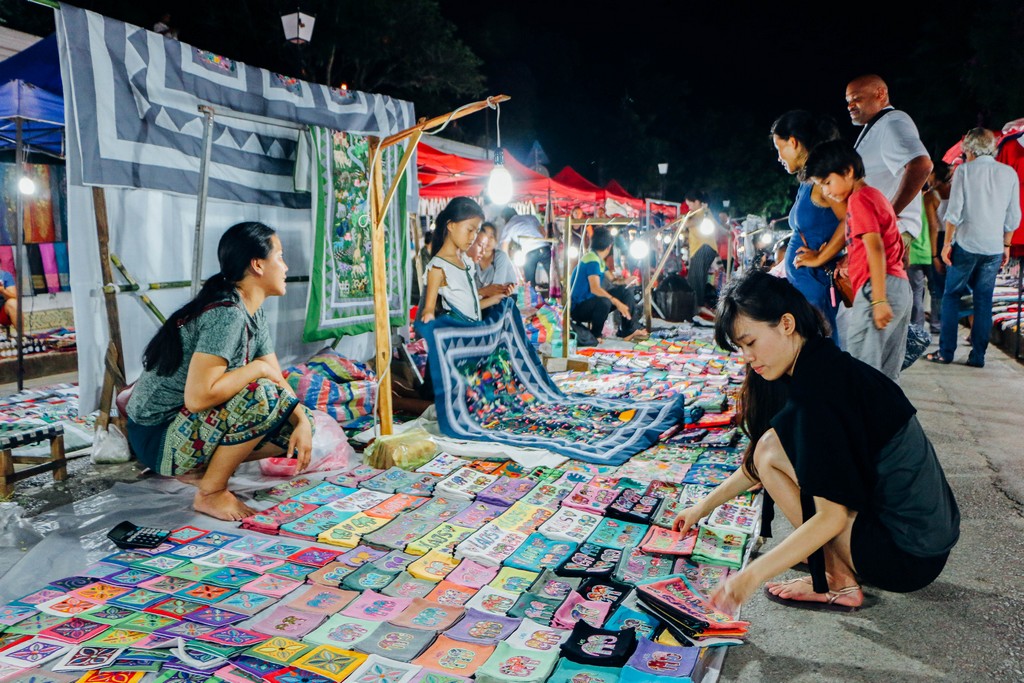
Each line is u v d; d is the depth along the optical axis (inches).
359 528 124.6
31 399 205.6
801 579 104.0
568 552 114.9
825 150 147.9
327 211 209.2
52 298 285.6
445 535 121.3
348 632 91.0
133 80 160.4
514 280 259.8
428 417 193.6
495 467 157.8
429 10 759.1
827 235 167.5
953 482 149.6
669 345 328.8
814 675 84.6
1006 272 450.3
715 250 459.8
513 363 214.4
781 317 86.8
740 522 125.3
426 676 80.6
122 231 165.9
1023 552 117.3
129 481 153.6
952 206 260.2
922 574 92.4
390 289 237.5
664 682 78.4
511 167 450.6
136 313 169.6
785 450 90.5
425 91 838.5
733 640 89.2
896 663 86.9
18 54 223.8
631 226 491.5
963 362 281.4
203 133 172.7
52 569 111.1
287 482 149.8
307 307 204.8
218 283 129.3
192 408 124.3
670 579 101.1
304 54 697.6
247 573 108.7
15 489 148.8
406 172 245.0
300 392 190.5
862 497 84.3
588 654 83.8
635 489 142.3
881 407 87.2
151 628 91.7
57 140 265.6
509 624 92.5
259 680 79.7
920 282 299.9
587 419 194.7
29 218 274.4
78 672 81.4
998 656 88.1
